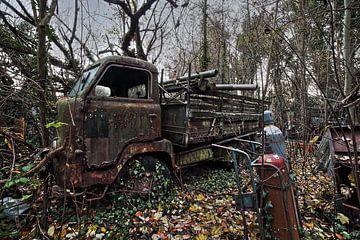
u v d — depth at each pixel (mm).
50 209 3297
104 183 3494
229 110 5953
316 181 4875
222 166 6316
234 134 6199
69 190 3291
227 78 11234
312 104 5664
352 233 2844
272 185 2363
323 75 4398
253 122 7320
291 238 2244
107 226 3170
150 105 4188
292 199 2443
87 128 3436
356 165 2033
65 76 5387
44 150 3445
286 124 5863
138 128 3982
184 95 4719
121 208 3471
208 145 5191
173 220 3373
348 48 4047
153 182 3945
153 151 4094
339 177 3334
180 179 4512
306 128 5395
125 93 4809
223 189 4801
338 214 2844
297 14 3736
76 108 3385
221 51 12273
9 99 3947
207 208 3750
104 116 3609
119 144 3725
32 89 4125
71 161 3240
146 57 8906
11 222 2959
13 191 3424
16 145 3820
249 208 2506
